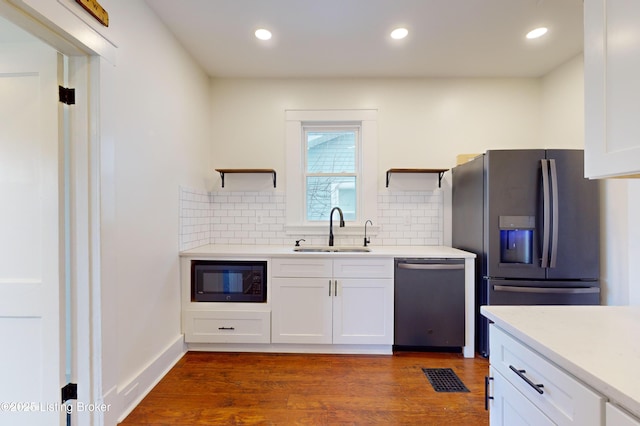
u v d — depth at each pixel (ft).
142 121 6.28
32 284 4.72
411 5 6.63
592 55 3.01
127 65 5.76
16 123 4.74
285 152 10.20
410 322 8.05
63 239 4.80
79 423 4.88
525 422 2.97
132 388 5.83
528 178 7.50
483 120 10.09
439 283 8.01
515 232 7.75
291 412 5.72
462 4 6.60
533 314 3.56
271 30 7.53
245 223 10.23
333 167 10.52
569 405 2.42
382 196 10.14
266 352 8.24
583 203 7.39
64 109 4.84
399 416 5.61
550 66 9.36
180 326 8.07
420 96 10.14
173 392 6.34
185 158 8.39
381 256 8.05
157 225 6.89
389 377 6.95
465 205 8.95
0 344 4.78
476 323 8.13
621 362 2.36
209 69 9.58
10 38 4.94
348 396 6.22
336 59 8.96
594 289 7.36
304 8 6.71
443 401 6.07
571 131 8.95
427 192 10.08
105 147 5.07
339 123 10.36
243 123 10.25
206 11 6.77
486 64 9.24
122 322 5.59
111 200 5.21
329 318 8.09
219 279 8.21
